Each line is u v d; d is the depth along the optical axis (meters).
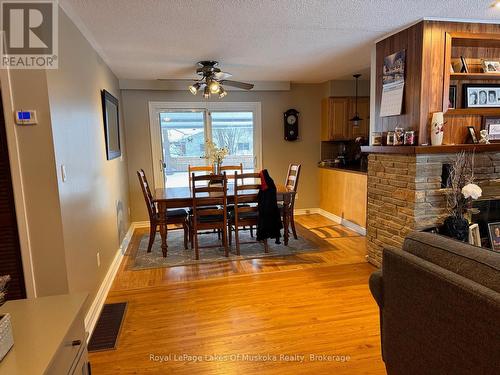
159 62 3.97
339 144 5.99
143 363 2.01
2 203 1.96
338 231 4.81
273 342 2.20
